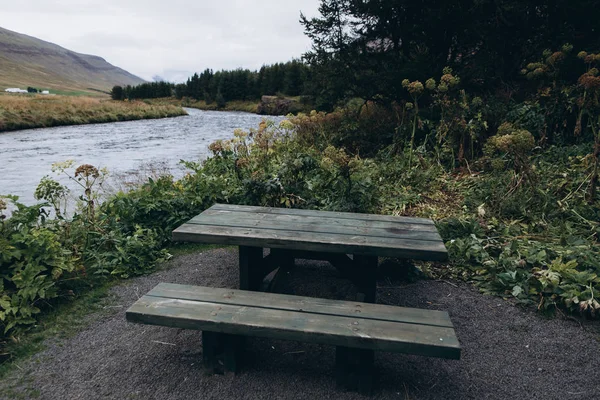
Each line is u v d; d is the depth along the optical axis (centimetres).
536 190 432
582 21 677
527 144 418
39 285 272
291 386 203
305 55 830
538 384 205
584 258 310
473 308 281
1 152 1272
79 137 1764
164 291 210
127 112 3162
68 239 352
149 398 194
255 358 227
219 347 209
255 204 452
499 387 203
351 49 800
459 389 202
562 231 373
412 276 324
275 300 201
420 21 718
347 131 807
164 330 255
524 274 300
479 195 467
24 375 212
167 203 431
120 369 216
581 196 433
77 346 238
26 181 863
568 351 232
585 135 607
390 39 799
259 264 288
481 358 226
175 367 217
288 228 254
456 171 613
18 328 250
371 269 263
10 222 308
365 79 760
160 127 2359
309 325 177
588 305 257
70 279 310
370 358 191
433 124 680
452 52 770
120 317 271
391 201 485
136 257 353
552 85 614
